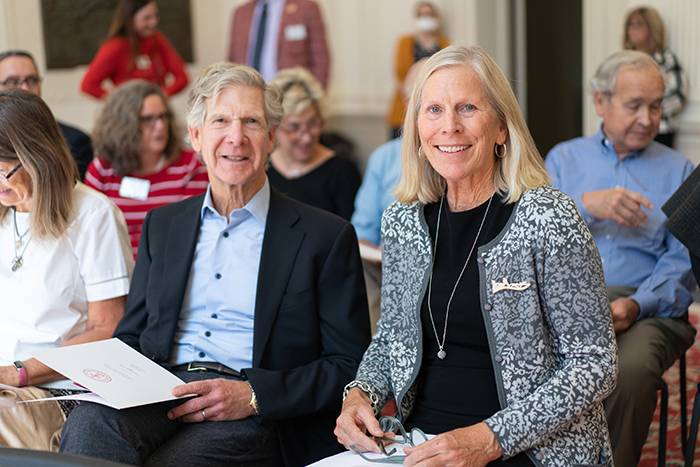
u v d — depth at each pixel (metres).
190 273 2.05
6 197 2.11
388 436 1.64
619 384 2.10
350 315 2.00
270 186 2.12
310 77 3.59
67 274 2.18
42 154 2.08
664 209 1.99
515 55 6.17
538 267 1.58
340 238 2.03
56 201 2.13
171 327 2.00
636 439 2.11
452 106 1.64
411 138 1.78
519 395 1.59
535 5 5.95
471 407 1.65
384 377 1.81
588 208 2.53
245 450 1.82
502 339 1.60
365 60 7.55
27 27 6.02
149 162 3.34
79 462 1.11
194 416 1.80
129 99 3.22
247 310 2.00
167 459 1.72
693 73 3.93
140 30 5.49
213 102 1.97
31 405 1.94
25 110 2.08
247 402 1.83
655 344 2.25
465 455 1.47
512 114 1.66
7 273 2.19
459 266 1.69
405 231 1.79
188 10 7.42
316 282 2.01
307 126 3.51
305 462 1.93
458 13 6.43
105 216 2.24
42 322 2.16
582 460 1.57
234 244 2.04
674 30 3.92
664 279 2.45
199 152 2.08
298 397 1.84
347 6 7.55
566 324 1.57
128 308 2.12
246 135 1.96
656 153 2.69
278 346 1.97
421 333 1.72
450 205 1.76
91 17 6.48
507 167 1.67
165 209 2.17
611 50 4.45
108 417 1.69
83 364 1.81
